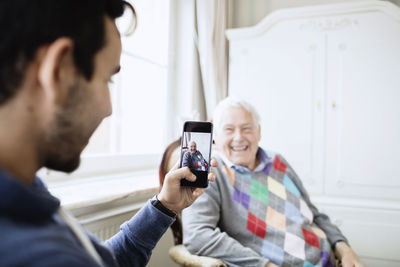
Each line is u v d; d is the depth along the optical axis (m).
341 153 1.84
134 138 1.81
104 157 1.49
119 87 1.68
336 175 1.85
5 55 0.25
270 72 1.98
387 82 1.76
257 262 1.00
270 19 1.96
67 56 0.28
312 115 1.89
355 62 1.81
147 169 1.82
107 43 0.33
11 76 0.26
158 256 1.54
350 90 1.82
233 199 1.19
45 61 0.26
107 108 0.34
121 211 1.20
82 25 0.29
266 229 1.13
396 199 1.74
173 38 2.05
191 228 1.08
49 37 0.27
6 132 0.26
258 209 1.18
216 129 1.32
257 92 2.01
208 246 1.04
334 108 1.85
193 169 0.75
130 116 1.77
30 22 0.26
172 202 0.61
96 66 0.31
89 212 1.11
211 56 1.99
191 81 2.03
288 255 1.08
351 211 1.79
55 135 0.28
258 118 1.33
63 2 0.28
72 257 0.23
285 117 1.95
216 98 2.02
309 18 1.89
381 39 1.77
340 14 1.83
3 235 0.22
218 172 1.22
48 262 0.21
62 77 0.28
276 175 1.33
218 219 1.16
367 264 1.77
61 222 0.30
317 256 1.11
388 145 1.76
